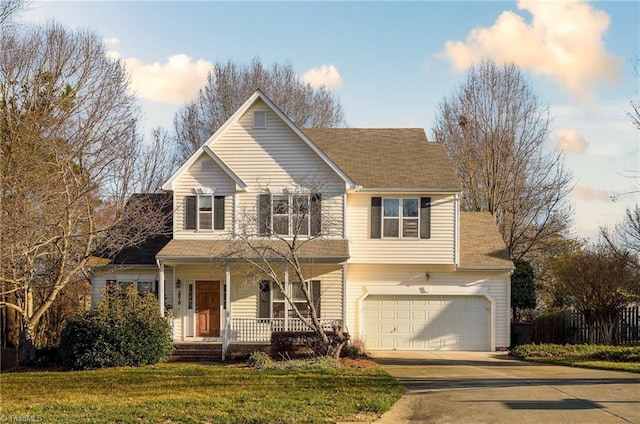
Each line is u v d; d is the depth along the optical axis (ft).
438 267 98.48
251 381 59.31
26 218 78.38
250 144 93.86
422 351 97.40
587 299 94.32
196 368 72.49
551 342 106.11
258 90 92.99
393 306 98.89
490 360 83.92
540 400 49.57
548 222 141.38
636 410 45.78
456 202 96.94
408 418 44.62
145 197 101.45
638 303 95.55
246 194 92.84
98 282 96.99
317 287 94.94
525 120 143.43
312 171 93.25
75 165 97.81
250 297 94.48
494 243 103.76
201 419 43.75
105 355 75.87
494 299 98.43
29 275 83.25
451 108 150.82
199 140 170.09
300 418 43.57
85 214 92.79
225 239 91.35
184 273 95.30
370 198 97.04
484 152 143.54
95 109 103.30
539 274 143.02
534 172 142.31
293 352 78.33
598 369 69.87
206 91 171.53
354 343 90.22
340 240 92.68
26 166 87.56
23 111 100.53
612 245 103.24
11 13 107.45
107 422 43.42
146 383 59.93
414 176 98.12
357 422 43.01
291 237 92.32
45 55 104.22
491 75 145.07
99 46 112.57
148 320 79.20
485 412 45.60
